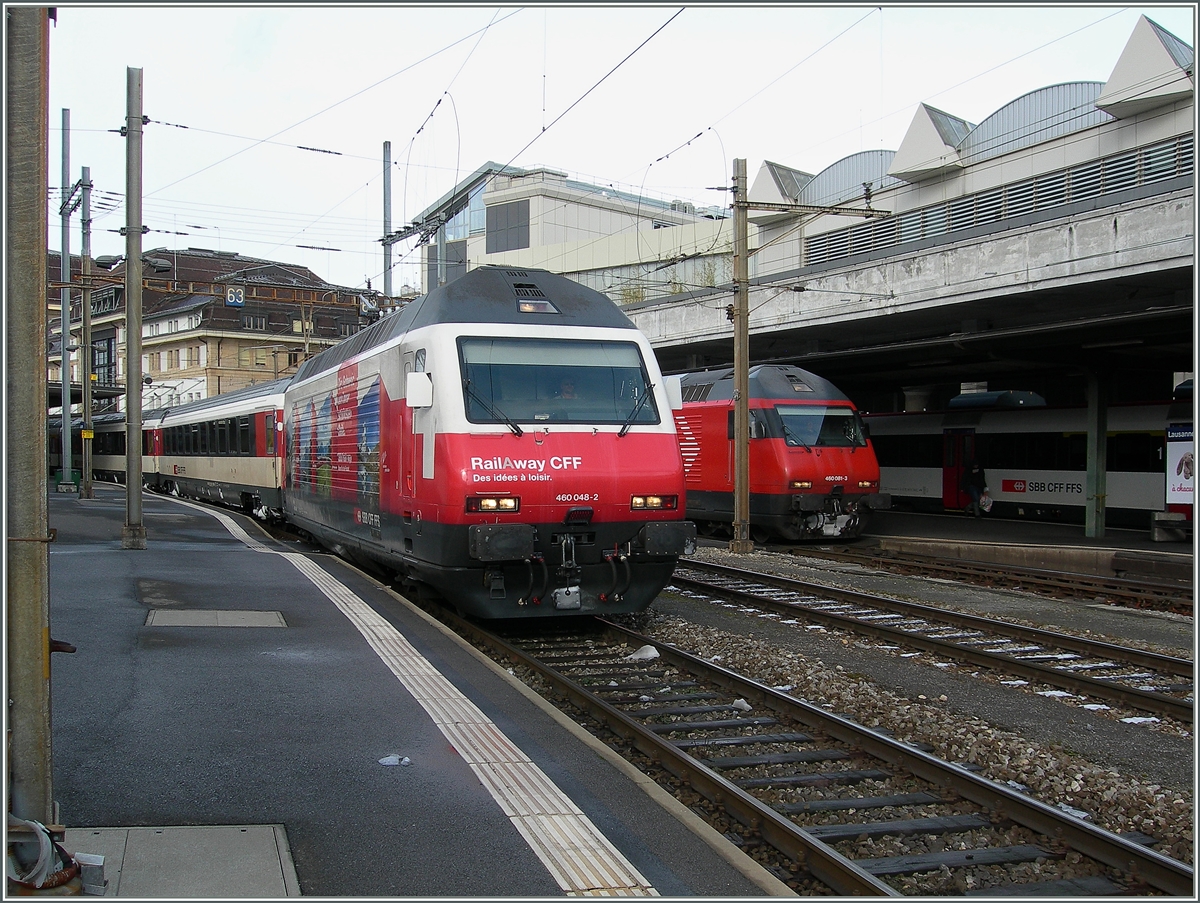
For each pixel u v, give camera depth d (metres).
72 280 33.38
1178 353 21.95
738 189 19.72
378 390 12.05
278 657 8.10
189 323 60.06
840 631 11.47
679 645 10.50
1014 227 18.47
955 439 27.84
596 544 9.94
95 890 4.00
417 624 9.68
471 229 59.09
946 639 11.19
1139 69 22.00
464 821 4.87
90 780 5.27
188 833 4.65
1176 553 17.48
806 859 4.95
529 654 9.67
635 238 47.09
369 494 12.41
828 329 24.12
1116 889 4.85
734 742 7.02
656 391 10.47
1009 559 19.47
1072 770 6.53
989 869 5.07
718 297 26.19
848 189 31.56
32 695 4.06
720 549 21.08
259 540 17.48
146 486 38.16
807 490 20.50
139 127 15.38
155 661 7.80
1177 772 6.70
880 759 6.68
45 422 4.08
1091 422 21.94
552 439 9.76
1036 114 25.66
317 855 4.46
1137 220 16.36
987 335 18.70
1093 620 12.98
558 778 5.49
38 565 4.07
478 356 9.92
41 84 3.96
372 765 5.63
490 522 9.47
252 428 23.02
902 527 24.69
